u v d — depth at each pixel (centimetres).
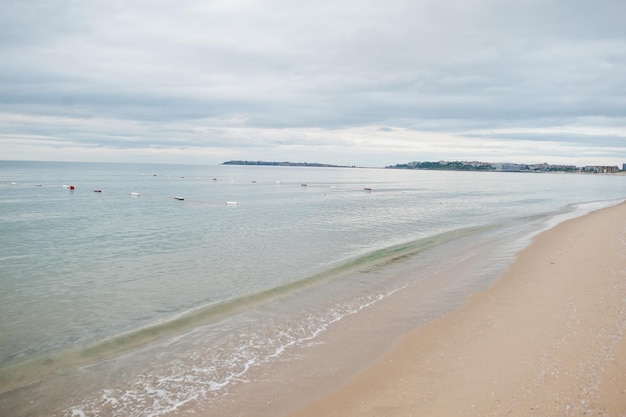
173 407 736
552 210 4350
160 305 1326
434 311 1188
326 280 1562
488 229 2839
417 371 821
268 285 1511
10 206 4459
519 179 17600
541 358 814
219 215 3819
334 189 8644
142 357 942
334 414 693
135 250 2180
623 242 1975
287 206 4769
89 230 2878
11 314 1251
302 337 1037
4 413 724
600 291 1213
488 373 780
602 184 12588
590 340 870
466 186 10562
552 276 1452
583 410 619
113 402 758
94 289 1496
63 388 812
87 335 1093
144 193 6781
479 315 1122
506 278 1494
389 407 698
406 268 1734
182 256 2027
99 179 11256
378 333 1044
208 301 1352
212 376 847
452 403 687
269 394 770
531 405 651
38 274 1700
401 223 3272
